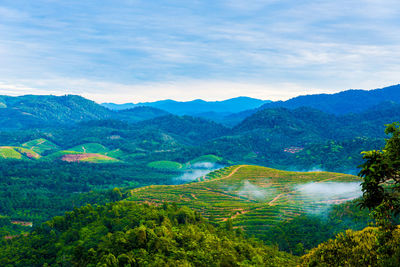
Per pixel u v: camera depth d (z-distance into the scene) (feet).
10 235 609.01
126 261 257.34
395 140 77.56
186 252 268.21
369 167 77.46
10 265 356.18
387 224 89.76
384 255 93.71
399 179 76.48
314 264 139.54
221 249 275.39
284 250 429.79
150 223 325.62
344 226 431.43
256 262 263.49
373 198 81.00
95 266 266.36
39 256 362.74
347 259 126.11
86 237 331.16
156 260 249.34
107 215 389.39
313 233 452.76
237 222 563.89
